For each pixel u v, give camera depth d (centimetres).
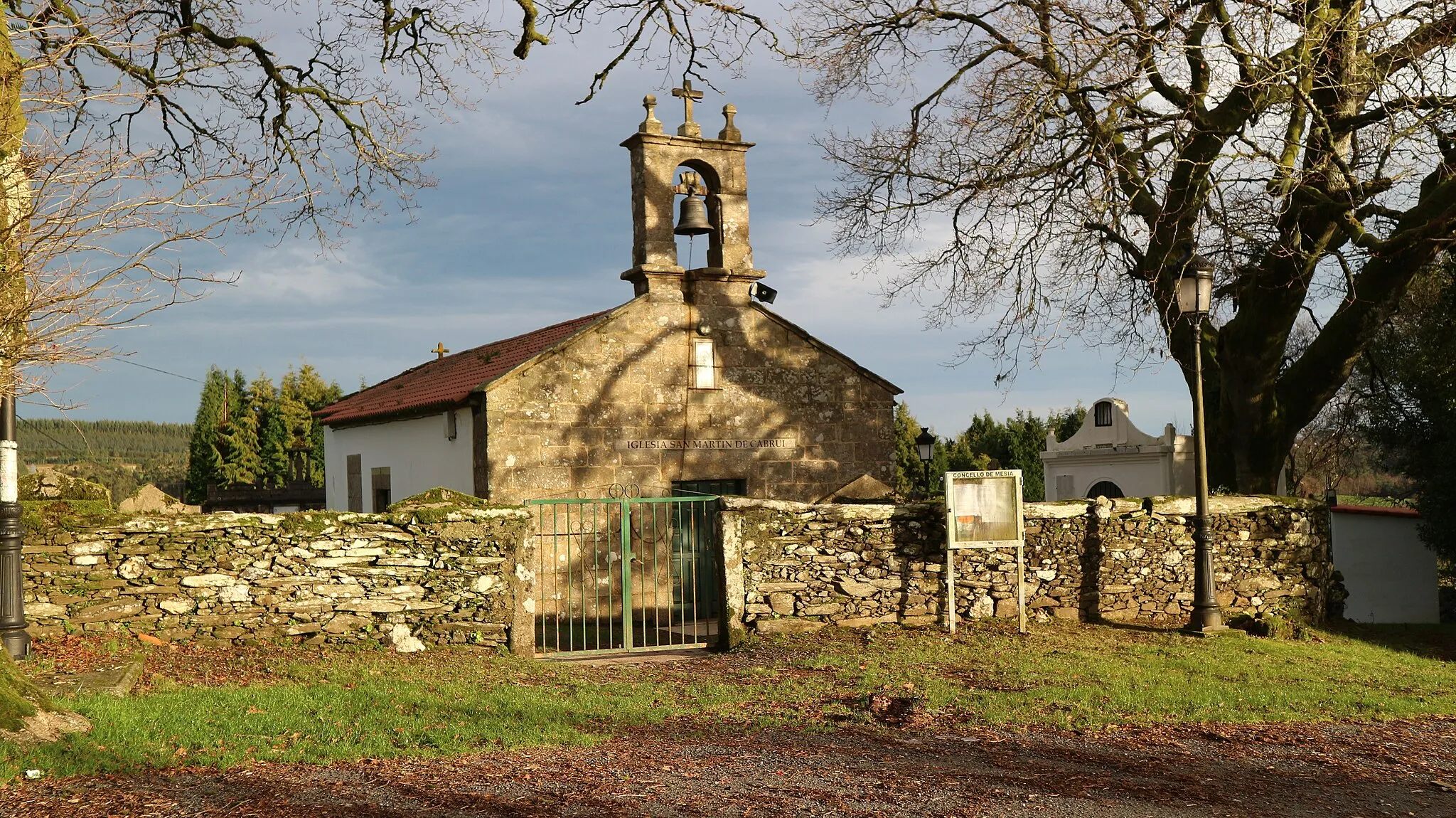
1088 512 1476
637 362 1698
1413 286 1986
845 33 1775
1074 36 1502
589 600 1652
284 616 1183
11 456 971
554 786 661
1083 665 1145
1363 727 890
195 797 612
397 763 712
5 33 809
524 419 1623
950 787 676
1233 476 1881
